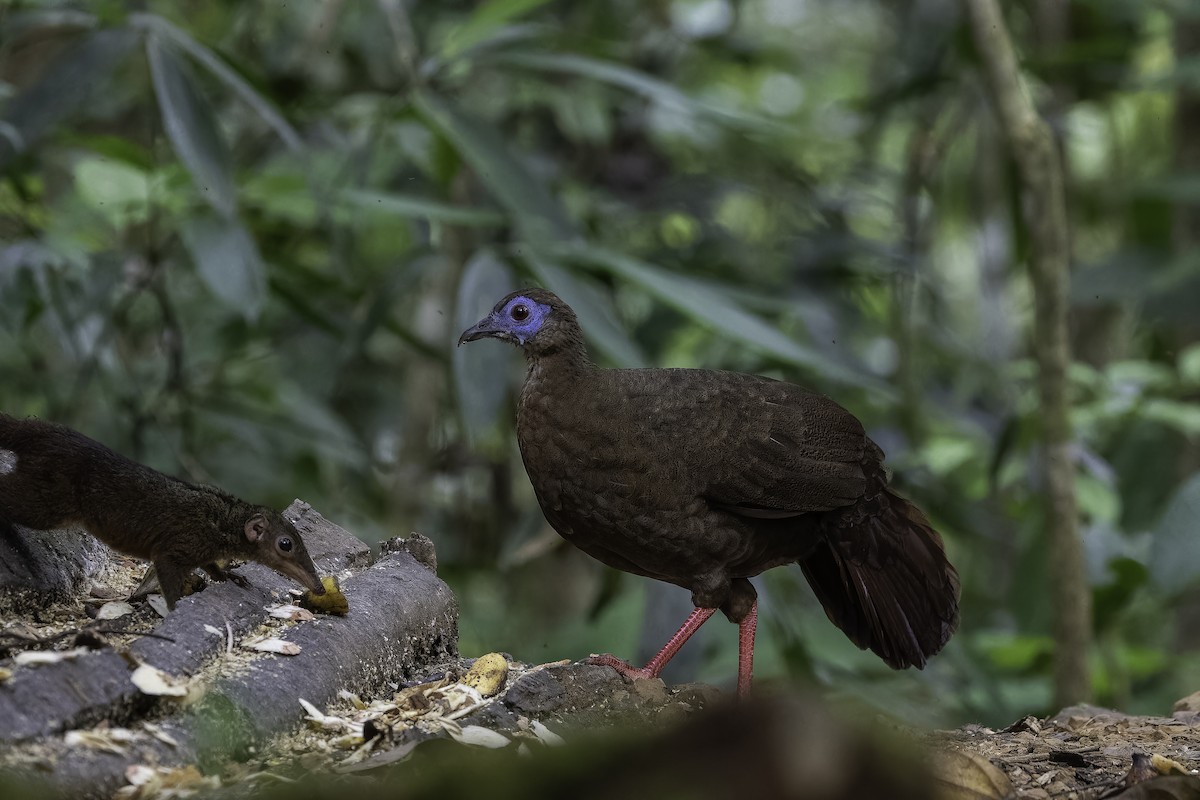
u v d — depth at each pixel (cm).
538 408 798
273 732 589
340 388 1477
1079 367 1366
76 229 1113
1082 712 834
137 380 1301
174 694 562
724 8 1591
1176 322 1374
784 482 788
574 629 1239
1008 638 1286
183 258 1292
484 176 1046
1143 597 1385
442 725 625
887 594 825
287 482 1360
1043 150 1126
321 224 1234
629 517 784
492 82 1582
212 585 685
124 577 801
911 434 1420
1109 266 1364
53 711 528
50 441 703
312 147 1326
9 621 683
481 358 1009
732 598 828
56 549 746
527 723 645
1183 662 1402
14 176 1116
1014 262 1337
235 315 1346
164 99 946
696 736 311
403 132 1179
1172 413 1292
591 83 1462
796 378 1348
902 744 307
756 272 1457
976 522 1457
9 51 1225
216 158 962
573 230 1068
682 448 780
